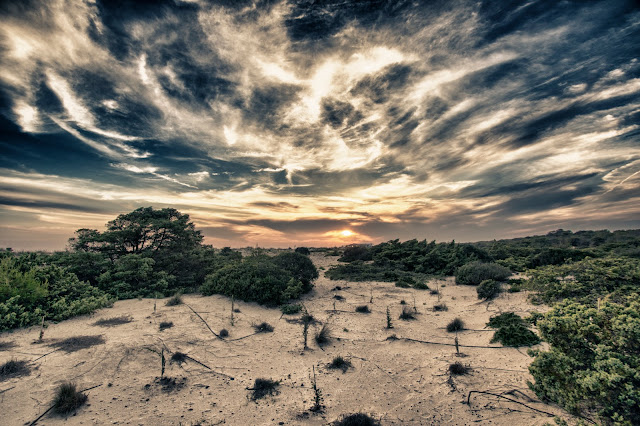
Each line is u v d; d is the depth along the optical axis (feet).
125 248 55.98
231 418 15.70
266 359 23.36
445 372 20.65
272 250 136.87
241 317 34.12
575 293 35.14
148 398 16.99
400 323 33.12
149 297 44.16
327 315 36.73
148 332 26.78
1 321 26.00
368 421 15.14
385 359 23.65
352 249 109.50
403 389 18.92
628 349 13.23
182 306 37.55
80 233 54.08
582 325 14.71
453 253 77.41
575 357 14.61
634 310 14.14
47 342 23.67
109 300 38.96
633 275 33.53
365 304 43.04
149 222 57.26
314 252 150.82
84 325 28.53
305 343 25.66
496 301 39.70
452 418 15.49
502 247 89.61
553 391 14.90
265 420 15.69
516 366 20.45
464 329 29.68
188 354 22.97
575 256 65.05
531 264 66.95
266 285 41.39
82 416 14.97
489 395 17.29
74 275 38.91
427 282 62.13
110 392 17.28
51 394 16.63
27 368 19.21
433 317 35.24
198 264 58.29
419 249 92.48
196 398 17.38
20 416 14.70
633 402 11.52
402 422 15.42
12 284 29.81
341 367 22.24
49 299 32.50
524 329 25.31
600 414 12.80
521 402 16.15
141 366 20.52
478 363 21.61
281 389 18.95
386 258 90.58
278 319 34.60
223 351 24.23
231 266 49.37
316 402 17.02
